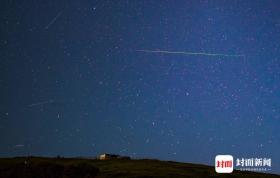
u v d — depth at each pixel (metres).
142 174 51.31
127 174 51.03
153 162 67.06
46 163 46.62
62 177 43.53
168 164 64.81
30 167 44.94
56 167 44.53
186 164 65.62
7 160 65.31
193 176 51.88
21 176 42.81
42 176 43.56
